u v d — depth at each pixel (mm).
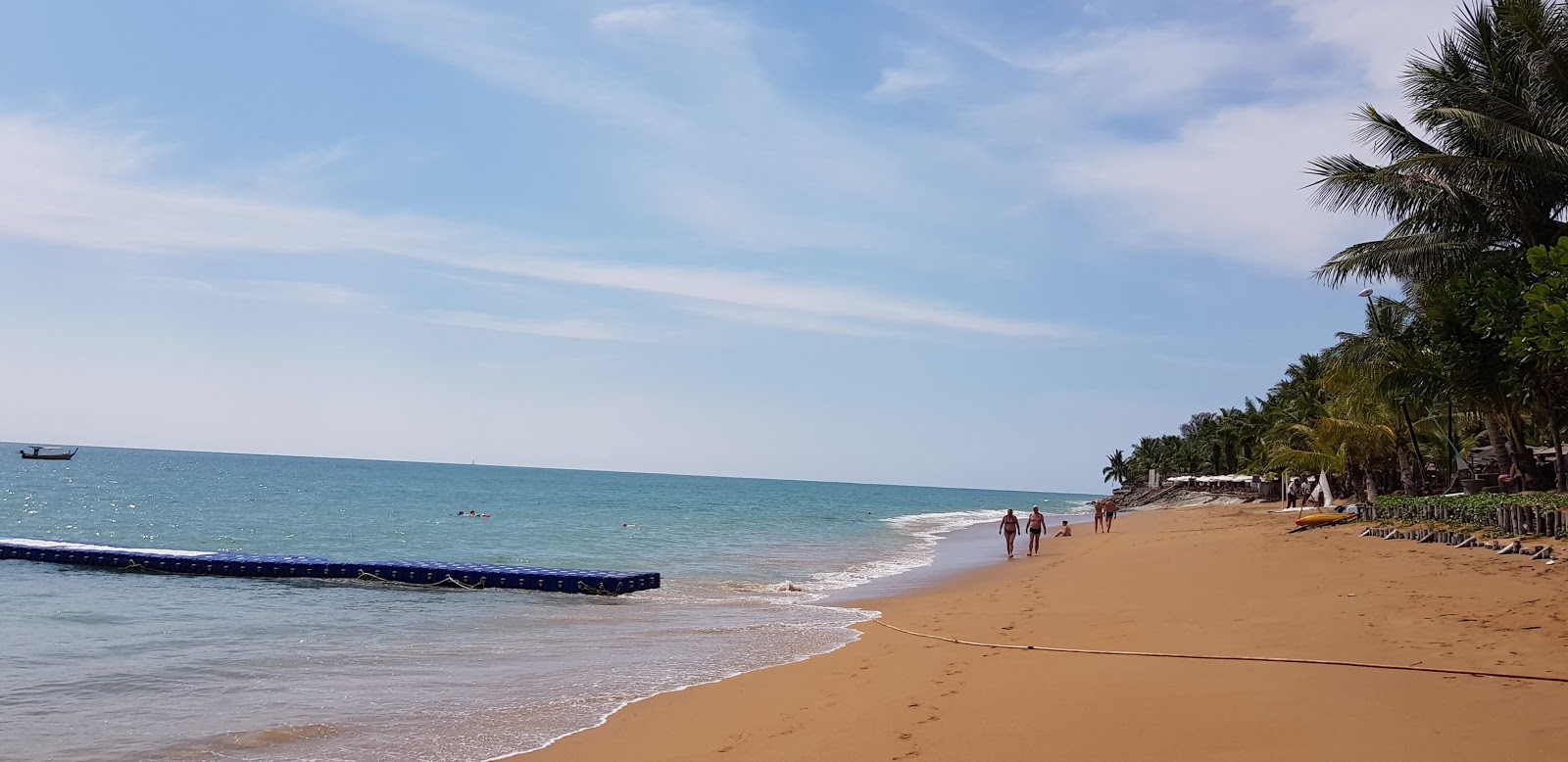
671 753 8102
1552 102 20562
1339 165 24609
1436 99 23016
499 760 8180
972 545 42281
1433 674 8336
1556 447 26312
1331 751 6238
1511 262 20953
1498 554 16234
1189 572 20031
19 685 11234
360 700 10531
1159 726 7359
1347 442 44500
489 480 187750
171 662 12789
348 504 75500
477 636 15445
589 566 30078
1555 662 8414
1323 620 11781
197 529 46562
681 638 15109
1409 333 28484
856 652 13211
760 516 78062
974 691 9500
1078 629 13539
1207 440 108125
